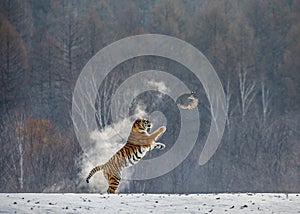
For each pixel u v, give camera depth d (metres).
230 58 104.88
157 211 22.03
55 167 75.12
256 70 106.69
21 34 114.12
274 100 100.94
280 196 25.44
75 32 107.75
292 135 88.31
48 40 107.62
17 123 80.62
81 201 23.50
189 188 78.06
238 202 23.84
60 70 103.12
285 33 113.19
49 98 98.12
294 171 81.44
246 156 82.44
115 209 22.17
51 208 21.94
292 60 106.19
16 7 115.06
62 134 81.50
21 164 73.94
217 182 79.50
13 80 99.75
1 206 22.08
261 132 85.38
